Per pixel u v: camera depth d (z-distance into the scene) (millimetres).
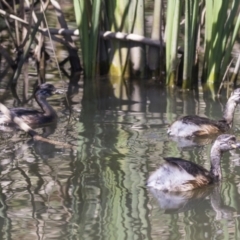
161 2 19453
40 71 20719
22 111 16078
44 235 10117
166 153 13797
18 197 11523
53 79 19906
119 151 13836
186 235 10172
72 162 13203
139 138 14703
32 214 10859
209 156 13797
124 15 19781
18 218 10703
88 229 10344
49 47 22906
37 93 16422
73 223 10539
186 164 12273
